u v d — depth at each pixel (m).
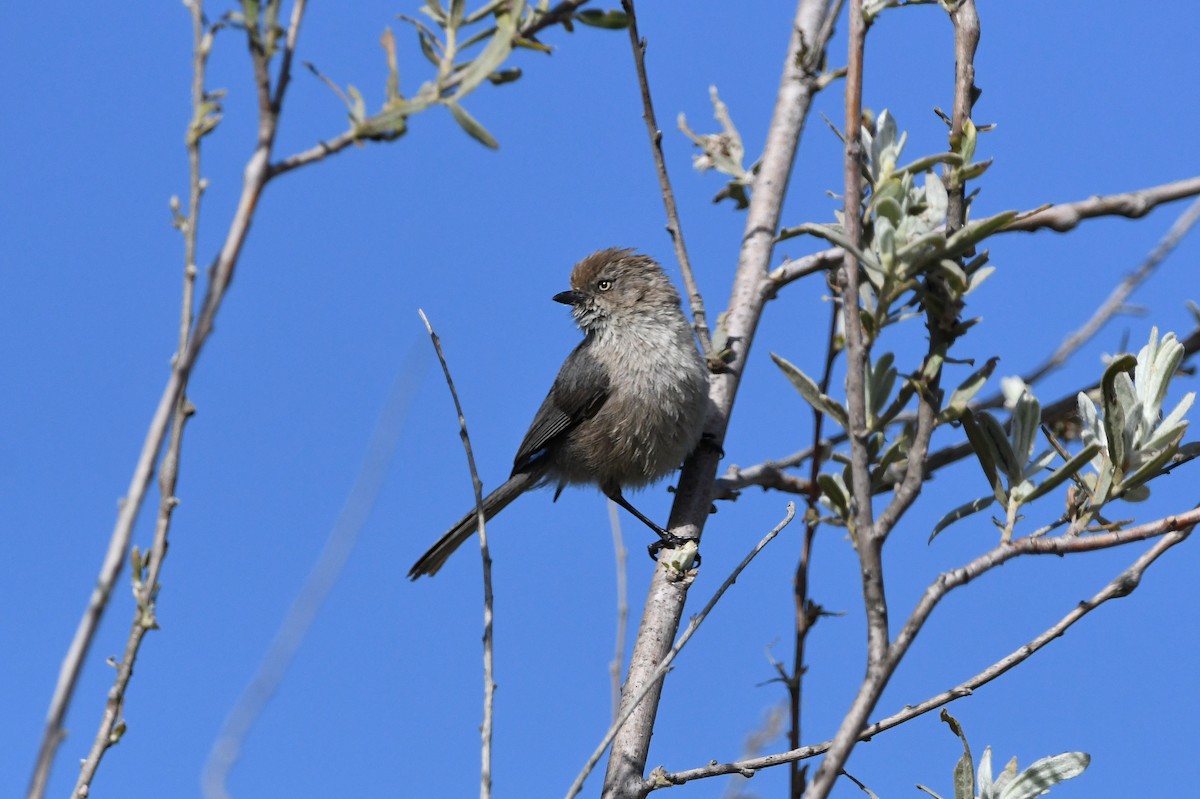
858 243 5.52
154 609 6.11
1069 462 5.81
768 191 10.56
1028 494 5.92
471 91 5.05
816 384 6.37
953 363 5.80
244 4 4.71
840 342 7.68
